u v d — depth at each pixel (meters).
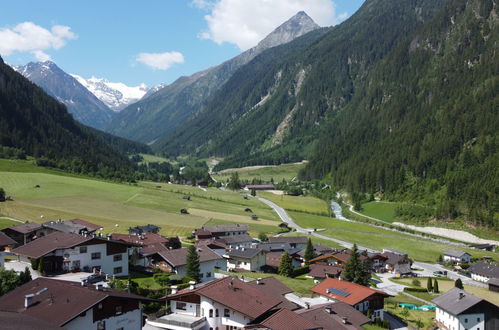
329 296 87.19
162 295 74.25
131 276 90.69
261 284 74.06
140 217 186.12
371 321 76.50
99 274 80.56
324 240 190.50
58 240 88.50
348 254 140.62
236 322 59.56
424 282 137.50
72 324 48.25
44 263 81.75
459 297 89.88
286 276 122.50
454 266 163.88
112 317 52.34
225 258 131.50
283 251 152.25
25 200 185.00
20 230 108.88
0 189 176.12
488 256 179.25
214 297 60.72
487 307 86.56
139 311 55.84
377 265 152.75
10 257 92.81
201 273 99.44
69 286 53.44
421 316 95.69
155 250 104.31
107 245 88.50
